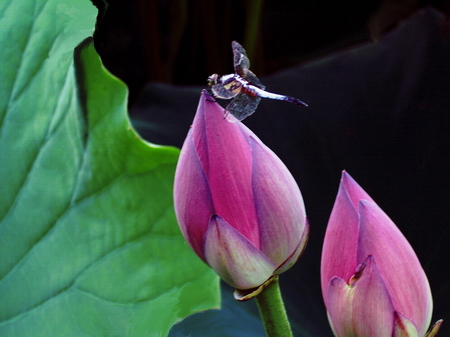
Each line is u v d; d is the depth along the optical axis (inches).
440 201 30.2
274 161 19.4
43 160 22.4
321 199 30.8
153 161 23.1
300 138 33.3
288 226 19.3
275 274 19.7
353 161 32.1
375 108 34.3
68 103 22.7
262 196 19.1
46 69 22.5
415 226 29.6
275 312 19.8
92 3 23.1
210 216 19.2
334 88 35.7
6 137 22.1
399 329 19.3
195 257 23.6
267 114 34.8
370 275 19.3
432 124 33.1
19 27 22.4
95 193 22.8
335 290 19.7
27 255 22.1
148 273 23.2
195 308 23.8
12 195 22.1
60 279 22.3
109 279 22.8
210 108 19.3
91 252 22.7
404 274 19.4
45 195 22.4
